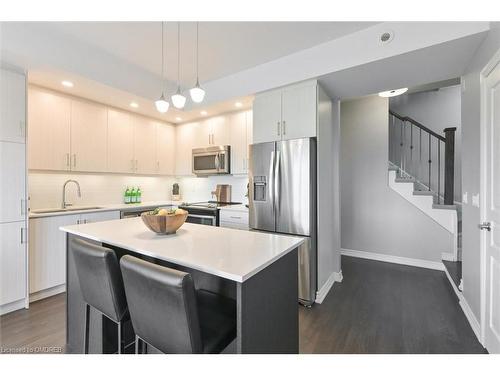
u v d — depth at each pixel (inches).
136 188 155.9
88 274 50.2
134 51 98.9
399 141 176.4
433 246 134.0
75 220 105.5
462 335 74.0
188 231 68.4
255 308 42.1
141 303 39.6
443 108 165.2
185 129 161.6
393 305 93.7
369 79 95.6
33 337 72.4
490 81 65.4
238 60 105.3
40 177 113.5
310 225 94.0
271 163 103.1
